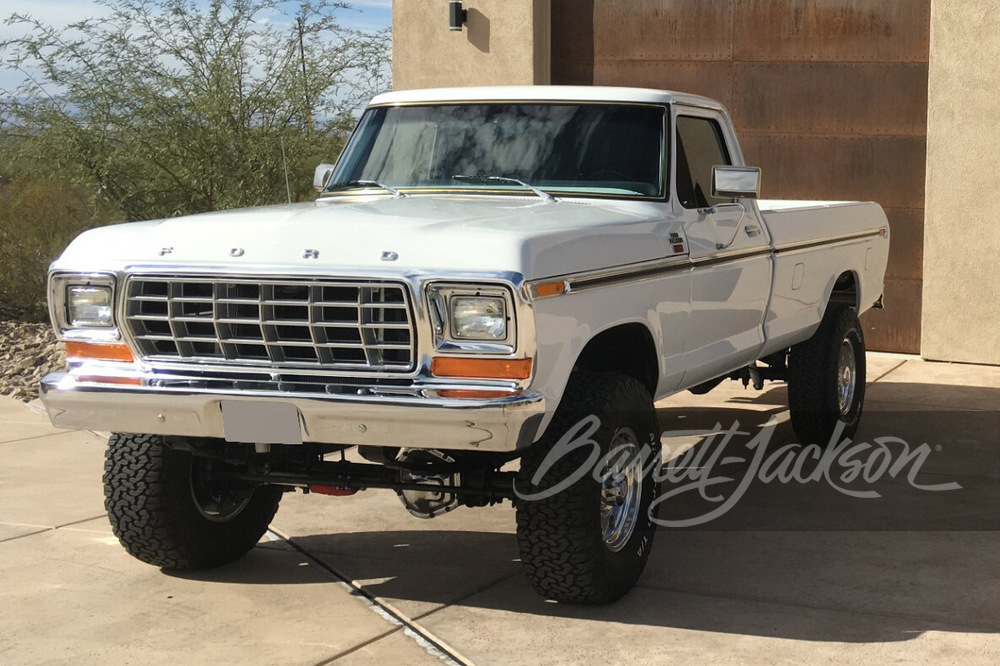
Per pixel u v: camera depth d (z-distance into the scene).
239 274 4.25
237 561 5.30
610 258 4.59
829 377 7.08
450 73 11.32
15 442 7.55
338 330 4.21
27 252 13.85
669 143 5.43
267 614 4.62
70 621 4.56
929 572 5.02
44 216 14.21
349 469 4.83
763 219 6.13
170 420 4.42
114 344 4.50
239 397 4.27
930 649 4.18
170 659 4.18
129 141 13.66
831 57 10.38
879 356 10.41
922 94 10.10
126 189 13.95
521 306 4.00
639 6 10.98
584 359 5.18
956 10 9.58
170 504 4.90
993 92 9.54
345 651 4.23
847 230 7.33
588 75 11.26
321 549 5.44
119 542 5.16
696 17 10.80
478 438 4.06
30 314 13.62
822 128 10.48
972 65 9.58
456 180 5.54
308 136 13.83
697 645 4.24
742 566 5.14
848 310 7.36
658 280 4.96
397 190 5.57
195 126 13.61
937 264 9.95
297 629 4.46
